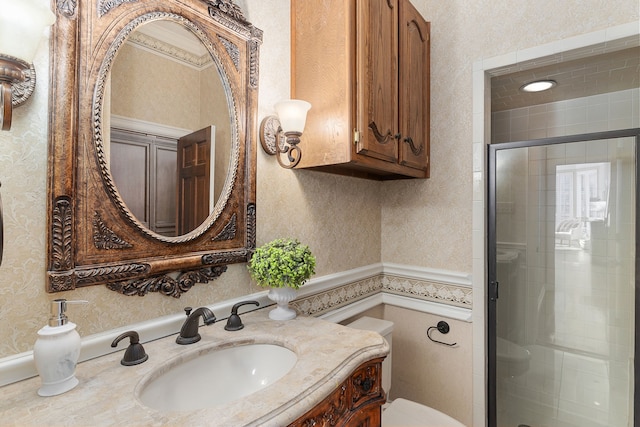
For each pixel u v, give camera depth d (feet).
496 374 5.57
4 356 2.30
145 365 2.57
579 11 4.63
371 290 6.25
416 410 4.56
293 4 4.51
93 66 2.68
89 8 2.66
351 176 5.60
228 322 3.40
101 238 2.73
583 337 5.02
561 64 5.35
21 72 1.98
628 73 5.81
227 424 1.83
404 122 5.06
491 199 5.53
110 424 1.85
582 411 5.03
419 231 6.13
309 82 4.33
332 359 2.68
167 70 3.21
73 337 2.26
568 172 5.01
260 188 4.12
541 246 5.25
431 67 5.99
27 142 2.37
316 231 5.00
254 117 3.98
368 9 4.17
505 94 7.04
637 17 4.25
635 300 4.61
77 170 2.60
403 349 6.35
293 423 2.08
